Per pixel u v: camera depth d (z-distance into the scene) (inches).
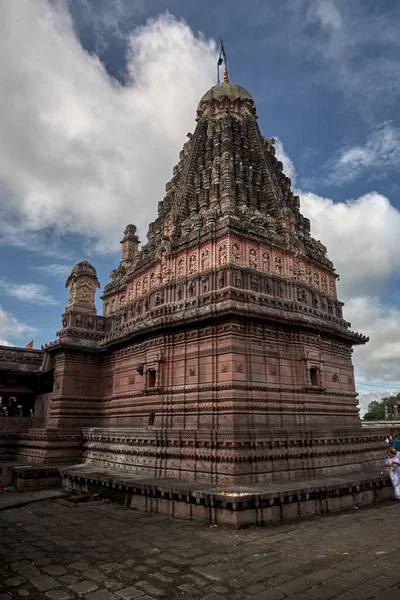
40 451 970.1
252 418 731.4
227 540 461.1
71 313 1146.7
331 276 1076.5
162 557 411.8
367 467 860.0
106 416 1075.3
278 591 330.0
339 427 877.2
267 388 771.4
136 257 1157.1
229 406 718.5
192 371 804.6
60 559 410.9
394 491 732.0
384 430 935.7
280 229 965.2
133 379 978.7
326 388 900.6
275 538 467.5
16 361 1240.2
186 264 920.9
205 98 1237.1
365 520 554.9
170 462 721.0
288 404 795.4
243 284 818.8
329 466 762.8
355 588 333.4
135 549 438.0
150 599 320.2
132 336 943.0
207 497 532.7
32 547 451.5
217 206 922.7
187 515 561.0
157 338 887.1
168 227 1029.8
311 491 581.6
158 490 601.3
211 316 767.7
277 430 701.9
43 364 1201.4
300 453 719.1
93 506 666.8
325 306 999.6
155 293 966.4
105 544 458.0
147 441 772.6
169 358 857.5
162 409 833.5
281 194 1051.9
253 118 1157.1
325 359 925.8
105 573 372.8
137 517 582.9
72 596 327.0
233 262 828.0
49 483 856.3
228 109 1160.2
